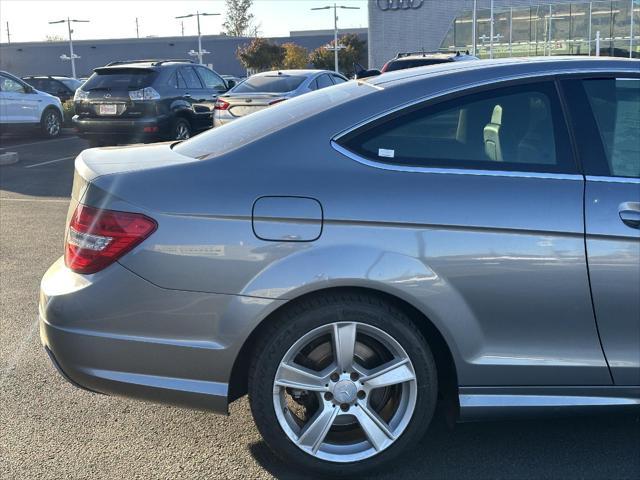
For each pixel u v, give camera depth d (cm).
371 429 286
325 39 6488
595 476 293
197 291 272
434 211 273
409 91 293
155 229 272
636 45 3628
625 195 280
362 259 270
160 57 6562
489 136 290
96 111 1206
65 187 996
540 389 286
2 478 293
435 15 4016
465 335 277
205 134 341
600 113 297
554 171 285
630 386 287
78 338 279
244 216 272
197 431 333
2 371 397
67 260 289
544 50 3838
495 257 273
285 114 312
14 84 1520
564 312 278
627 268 275
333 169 279
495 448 315
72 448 317
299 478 294
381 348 286
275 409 281
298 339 276
